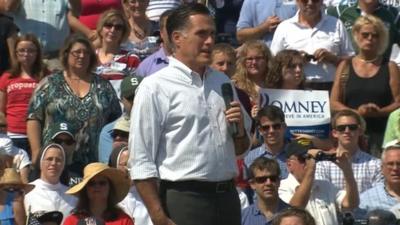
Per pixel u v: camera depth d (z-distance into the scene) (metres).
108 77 53.97
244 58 51.47
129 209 44.44
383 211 40.53
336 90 52.16
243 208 45.22
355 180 44.66
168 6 59.09
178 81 35.12
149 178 35.00
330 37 54.59
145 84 35.12
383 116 51.41
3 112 52.91
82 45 50.22
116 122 47.97
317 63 53.47
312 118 49.78
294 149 44.56
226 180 35.31
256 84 51.50
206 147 34.97
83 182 41.00
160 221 35.00
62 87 50.03
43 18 57.94
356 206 44.47
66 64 50.41
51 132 48.00
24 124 52.44
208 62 34.97
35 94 50.16
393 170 44.78
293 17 55.34
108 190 41.19
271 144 47.03
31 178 45.94
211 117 35.12
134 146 35.03
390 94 51.72
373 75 51.81
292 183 44.62
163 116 35.00
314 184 44.47
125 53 55.19
